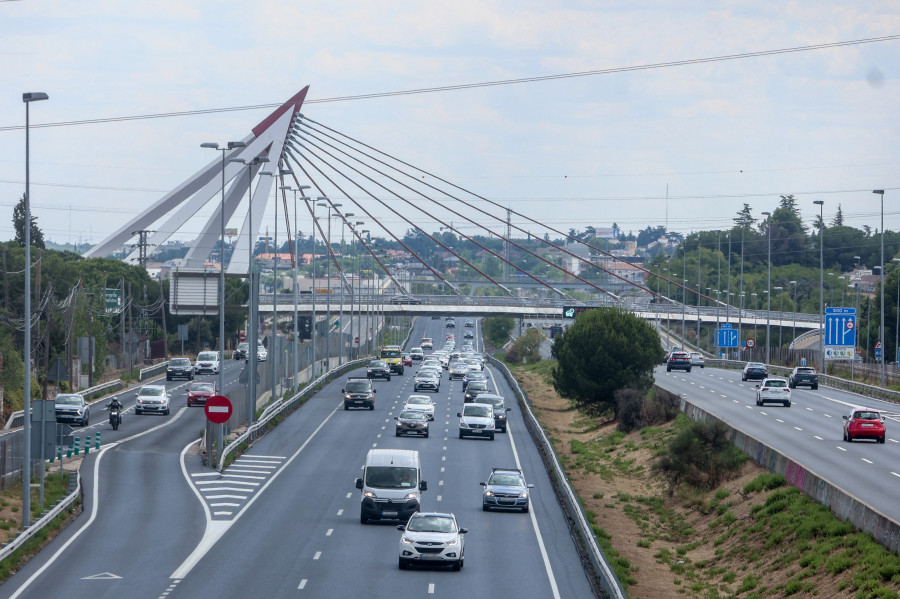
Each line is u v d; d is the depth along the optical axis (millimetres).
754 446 63281
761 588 42562
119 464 62656
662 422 89938
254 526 46188
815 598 38469
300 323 132250
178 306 123250
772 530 49125
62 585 34781
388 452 49469
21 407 87438
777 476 56688
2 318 99562
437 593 34844
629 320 98000
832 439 70375
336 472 62250
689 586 45219
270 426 81750
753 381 123438
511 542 44719
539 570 39219
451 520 39875
